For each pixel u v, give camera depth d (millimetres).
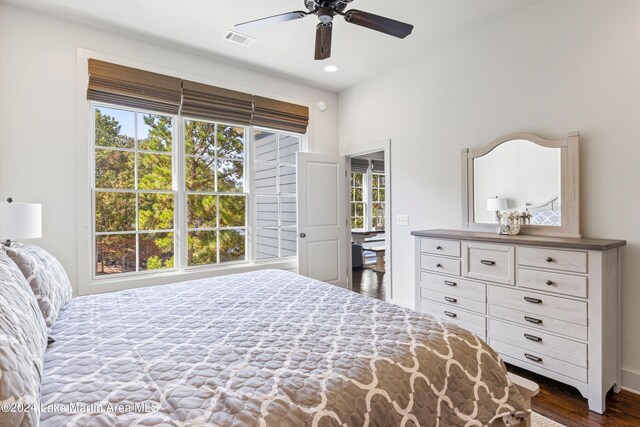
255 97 4020
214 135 3844
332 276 4559
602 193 2396
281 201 4523
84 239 2996
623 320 2287
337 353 1200
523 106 2822
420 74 3660
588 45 2453
